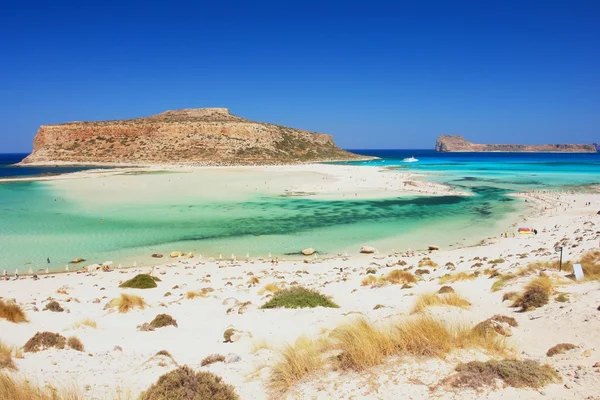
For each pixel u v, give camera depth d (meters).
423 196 62.31
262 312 14.49
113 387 7.33
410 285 17.83
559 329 8.99
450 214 48.25
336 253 32.47
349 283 20.62
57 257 30.94
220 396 6.44
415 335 7.68
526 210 50.47
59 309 15.64
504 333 8.83
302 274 25.03
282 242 35.88
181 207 52.12
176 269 27.48
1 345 9.62
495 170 119.31
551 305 11.18
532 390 5.84
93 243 35.03
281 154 159.75
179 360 9.44
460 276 18.84
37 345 9.92
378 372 6.69
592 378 6.05
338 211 50.19
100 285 22.78
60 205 52.91
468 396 5.77
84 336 11.79
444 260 28.06
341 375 6.80
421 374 6.50
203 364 8.84
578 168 125.81
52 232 38.59
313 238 37.31
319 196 62.06
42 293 20.48
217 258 31.11
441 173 107.81
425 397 5.85
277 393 6.63
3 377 7.03
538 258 23.09
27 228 39.97
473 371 6.31
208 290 20.19
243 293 19.52
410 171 114.94
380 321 10.60
